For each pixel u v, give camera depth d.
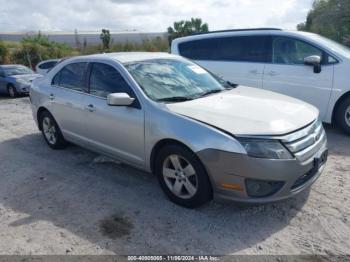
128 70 4.36
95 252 3.10
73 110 5.05
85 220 3.64
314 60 6.17
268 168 3.21
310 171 3.55
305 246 3.09
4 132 7.41
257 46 7.07
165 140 3.74
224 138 3.28
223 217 3.58
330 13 28.62
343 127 6.25
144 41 33.44
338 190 4.08
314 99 6.41
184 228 3.41
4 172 5.10
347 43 24.55
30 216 3.77
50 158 5.59
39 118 6.14
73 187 4.46
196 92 4.35
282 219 3.51
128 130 4.14
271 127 3.33
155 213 3.71
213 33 7.77
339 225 3.38
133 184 4.46
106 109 4.41
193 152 3.47
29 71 16.06
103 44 33.59
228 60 7.43
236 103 3.92
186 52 8.05
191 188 3.63
